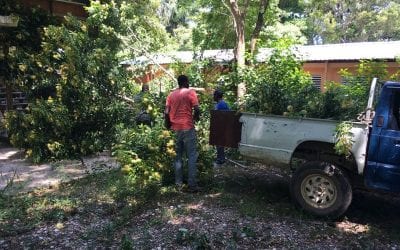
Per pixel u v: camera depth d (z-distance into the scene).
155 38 12.73
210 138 6.34
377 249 4.44
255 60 10.48
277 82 7.05
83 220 5.19
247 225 5.02
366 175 5.09
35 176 7.29
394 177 4.89
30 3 10.86
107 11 10.66
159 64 12.05
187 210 5.48
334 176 5.19
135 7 12.54
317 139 5.35
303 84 7.97
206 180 6.77
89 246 4.39
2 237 4.65
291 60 9.44
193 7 18.08
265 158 5.80
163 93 8.25
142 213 5.45
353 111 5.46
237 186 6.76
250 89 8.40
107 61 9.52
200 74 10.75
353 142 5.07
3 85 11.41
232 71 10.71
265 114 5.80
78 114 8.73
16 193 6.23
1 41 10.18
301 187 5.43
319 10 29.62
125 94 9.88
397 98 4.93
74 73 8.64
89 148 8.75
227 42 15.68
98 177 7.10
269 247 4.42
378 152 4.98
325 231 4.89
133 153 6.34
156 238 4.60
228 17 15.28
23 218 5.21
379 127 4.97
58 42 8.98
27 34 10.36
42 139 8.28
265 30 15.53
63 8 11.72
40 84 9.31
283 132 5.62
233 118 6.08
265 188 6.63
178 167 6.45
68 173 7.46
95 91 9.11
